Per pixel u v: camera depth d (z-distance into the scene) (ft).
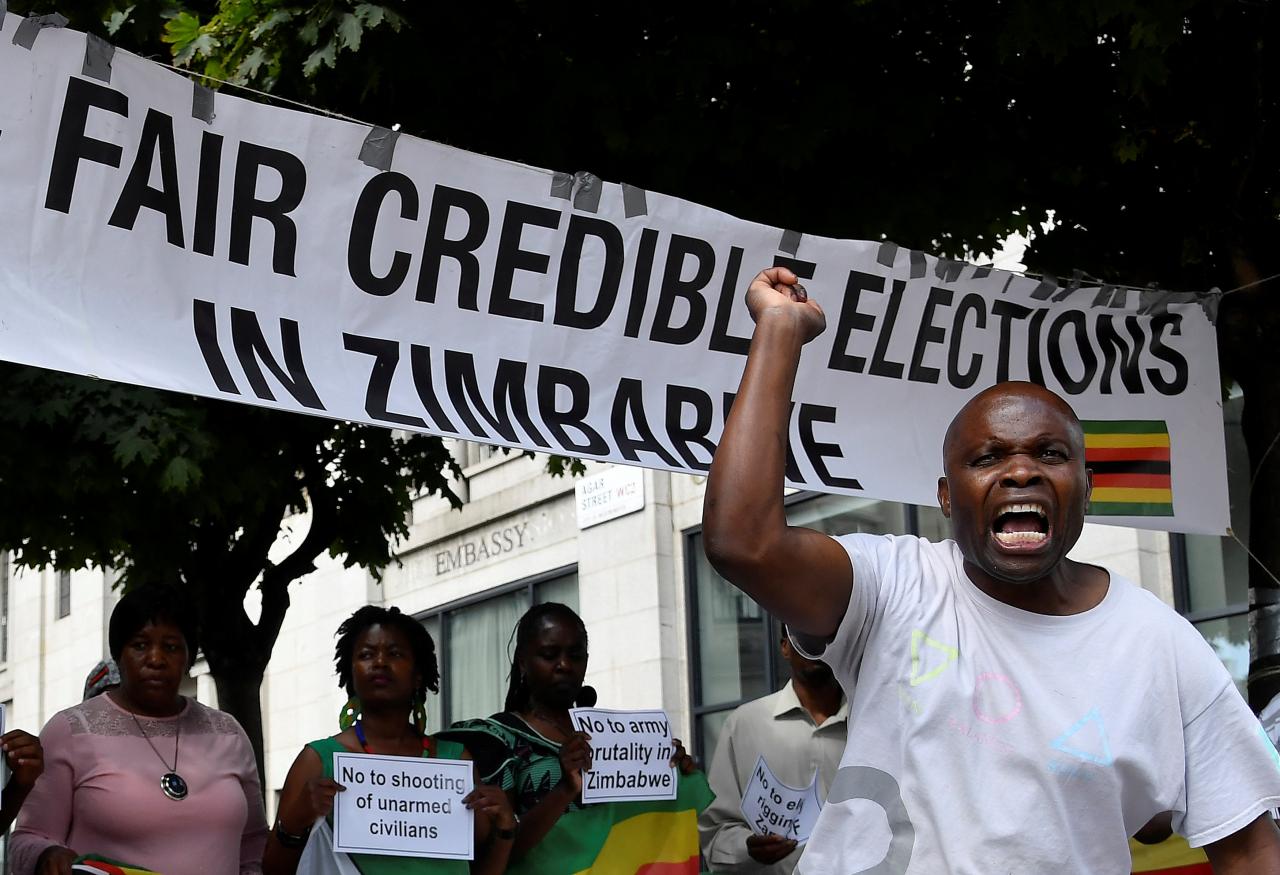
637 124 19.62
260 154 12.63
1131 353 17.49
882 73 19.99
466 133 20.13
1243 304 19.01
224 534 28.73
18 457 23.91
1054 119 20.25
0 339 11.14
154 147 12.05
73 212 11.64
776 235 15.28
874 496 15.76
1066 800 6.90
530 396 13.91
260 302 12.56
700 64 19.15
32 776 12.42
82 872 13.12
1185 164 19.86
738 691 44.29
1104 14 17.22
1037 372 16.93
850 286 15.84
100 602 69.36
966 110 20.35
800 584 7.09
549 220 14.06
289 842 14.32
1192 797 7.25
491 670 53.78
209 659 28.71
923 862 6.91
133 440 23.61
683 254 14.75
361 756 14.24
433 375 13.35
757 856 16.37
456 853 14.26
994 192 20.16
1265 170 19.35
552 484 50.96
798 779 16.92
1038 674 7.08
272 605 29.30
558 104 19.44
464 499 55.52
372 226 13.15
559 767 15.67
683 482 46.78
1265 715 16.63
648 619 46.50
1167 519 17.40
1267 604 17.99
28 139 11.49
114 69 11.82
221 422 26.17
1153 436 17.43
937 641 7.15
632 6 19.77
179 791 13.91
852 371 15.92
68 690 72.08
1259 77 19.01
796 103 19.81
